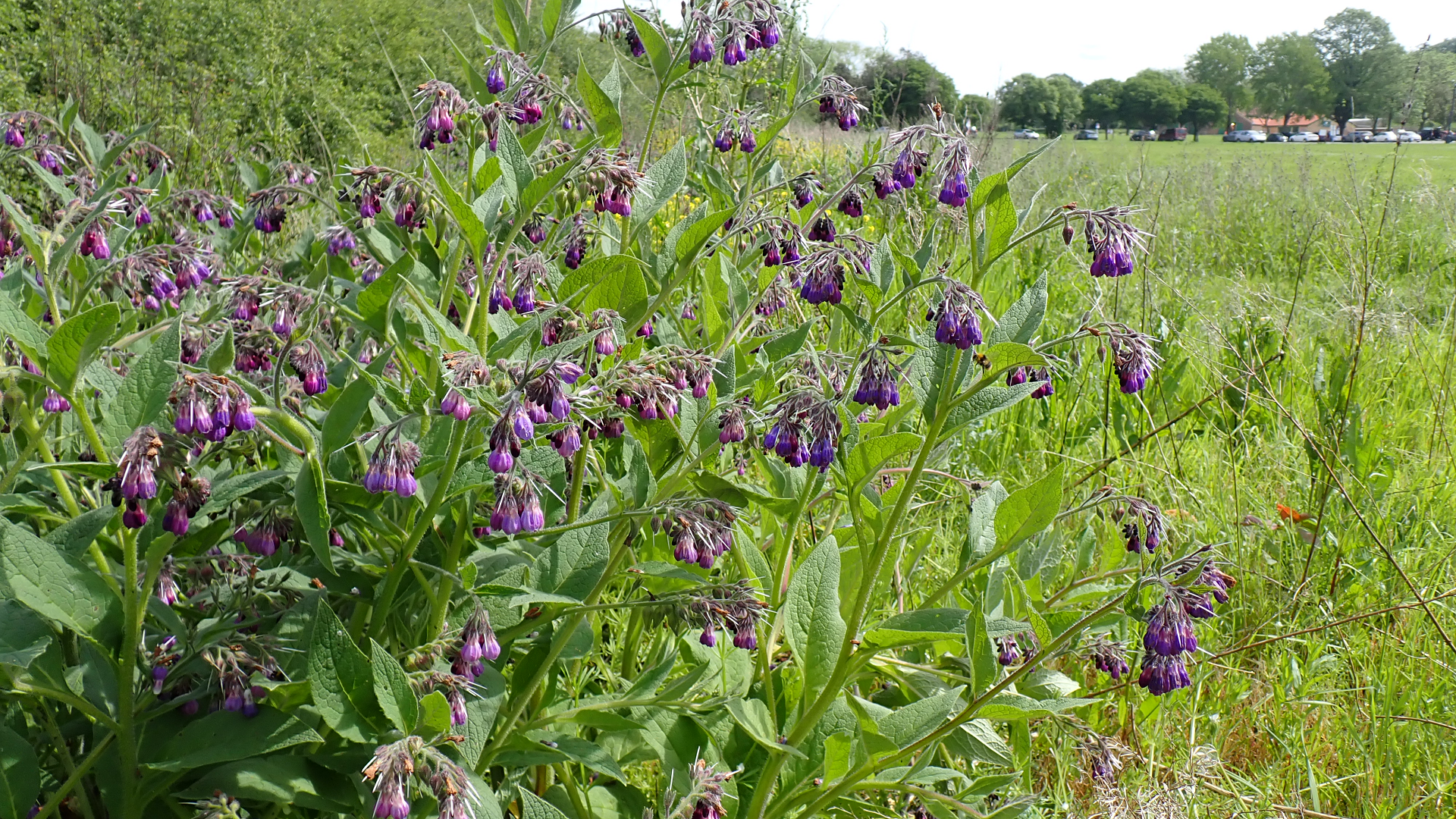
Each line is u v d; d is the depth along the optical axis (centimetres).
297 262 487
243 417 231
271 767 250
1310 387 708
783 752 286
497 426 239
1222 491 564
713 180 457
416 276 344
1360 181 1280
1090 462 588
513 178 290
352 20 1909
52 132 506
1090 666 431
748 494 326
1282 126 5950
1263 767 405
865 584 290
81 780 279
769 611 289
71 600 232
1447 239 1064
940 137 294
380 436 274
